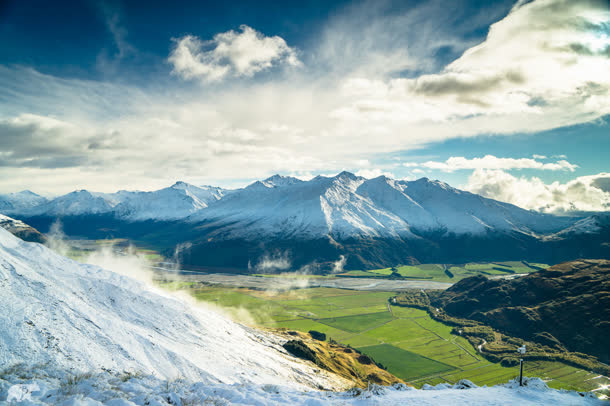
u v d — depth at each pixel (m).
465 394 24.17
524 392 24.23
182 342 58.72
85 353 34.41
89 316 43.28
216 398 21.53
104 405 16.70
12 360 27.45
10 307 34.72
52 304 40.00
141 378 26.45
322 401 21.61
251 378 53.34
